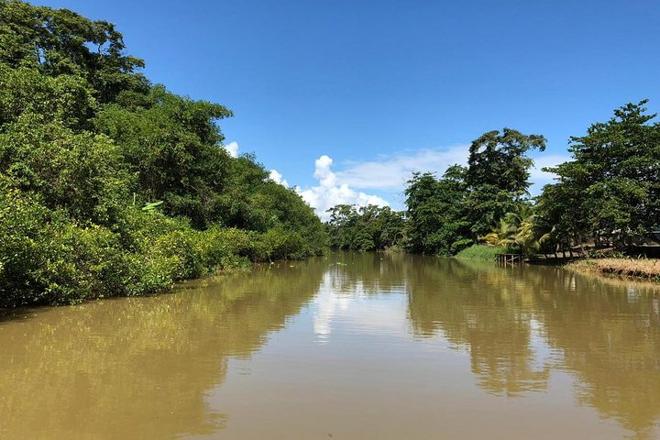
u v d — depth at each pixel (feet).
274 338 33.65
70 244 44.34
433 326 38.78
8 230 36.52
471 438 17.76
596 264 91.71
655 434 18.28
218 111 103.86
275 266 114.52
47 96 62.44
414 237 205.98
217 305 48.06
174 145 90.63
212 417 19.39
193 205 95.76
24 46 92.63
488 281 77.46
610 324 39.81
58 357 27.86
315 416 19.63
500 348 31.53
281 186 169.68
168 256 61.72
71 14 108.37
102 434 17.65
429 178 197.67
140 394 21.97
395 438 17.69
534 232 122.62
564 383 24.35
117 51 121.80
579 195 106.01
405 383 24.08
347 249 315.58
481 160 170.60
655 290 62.85
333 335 34.96
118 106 104.22
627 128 103.91
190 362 27.27
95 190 52.95
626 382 24.61
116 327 36.22
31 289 42.09
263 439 17.42
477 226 167.12
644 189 96.89
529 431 18.44
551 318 42.55
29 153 49.08
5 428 18.10
